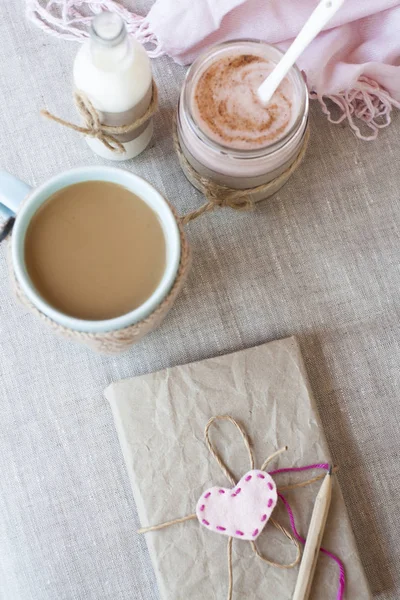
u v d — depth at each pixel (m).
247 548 0.54
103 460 0.57
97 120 0.52
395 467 0.58
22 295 0.48
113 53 0.49
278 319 0.59
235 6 0.56
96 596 0.56
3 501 0.57
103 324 0.46
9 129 0.59
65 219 0.49
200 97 0.52
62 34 0.59
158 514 0.54
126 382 0.56
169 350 0.58
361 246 0.60
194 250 0.59
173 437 0.55
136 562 0.56
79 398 0.58
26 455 0.57
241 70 0.52
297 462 0.56
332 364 0.59
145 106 0.53
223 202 0.56
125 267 0.49
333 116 0.61
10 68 0.59
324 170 0.60
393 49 0.60
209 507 0.54
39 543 0.56
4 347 0.58
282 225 0.60
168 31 0.57
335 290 0.59
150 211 0.50
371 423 0.58
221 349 0.58
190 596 0.54
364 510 0.58
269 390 0.56
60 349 0.58
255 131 0.52
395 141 0.61
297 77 0.52
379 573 0.57
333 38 0.59
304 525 0.55
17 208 0.49
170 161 0.59
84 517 0.57
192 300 0.58
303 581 0.53
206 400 0.56
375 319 0.59
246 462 0.55
